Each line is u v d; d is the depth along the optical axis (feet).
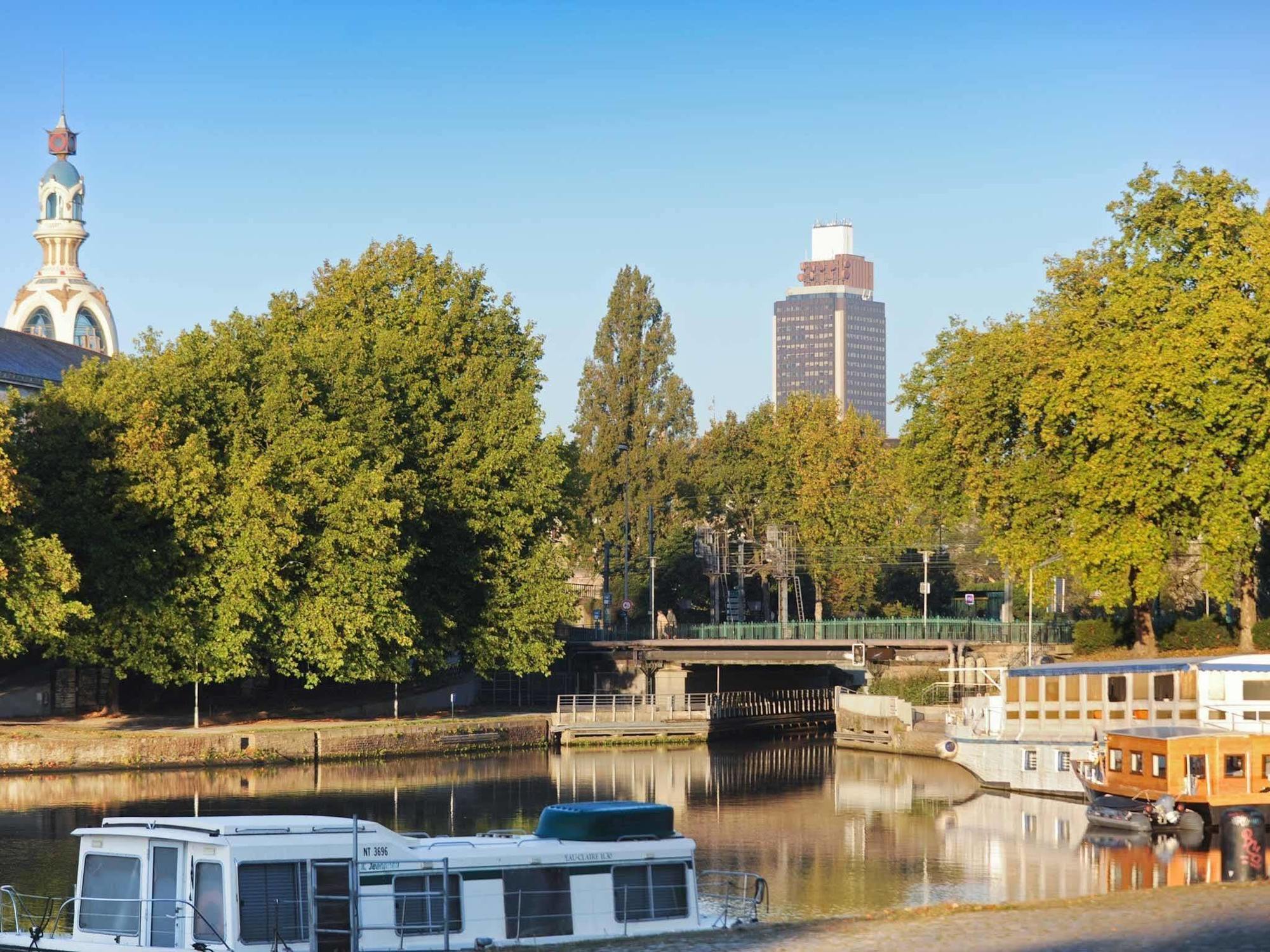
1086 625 402.11
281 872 134.41
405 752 376.48
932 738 385.70
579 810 151.23
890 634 460.14
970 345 403.13
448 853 141.18
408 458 413.80
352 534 363.15
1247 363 330.95
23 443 345.10
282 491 359.46
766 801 294.46
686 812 278.26
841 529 611.88
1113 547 343.46
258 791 297.74
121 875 136.98
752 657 464.65
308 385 376.27
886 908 188.85
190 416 357.41
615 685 492.54
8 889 152.66
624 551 613.11
